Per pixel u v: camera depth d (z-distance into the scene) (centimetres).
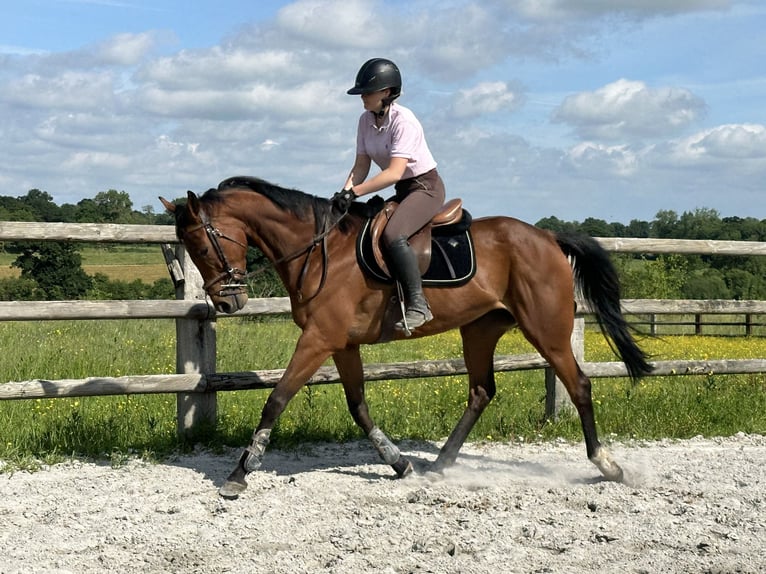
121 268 3769
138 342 1088
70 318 568
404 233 494
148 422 633
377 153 513
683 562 373
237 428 641
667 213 5056
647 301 723
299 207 500
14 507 461
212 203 497
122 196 3953
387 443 538
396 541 402
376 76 486
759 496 487
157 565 373
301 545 400
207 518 443
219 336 1167
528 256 529
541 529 417
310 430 654
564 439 674
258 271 511
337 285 496
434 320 520
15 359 871
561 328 530
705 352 1423
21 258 2644
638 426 706
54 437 596
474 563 370
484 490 505
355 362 533
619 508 461
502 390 857
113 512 453
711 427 716
